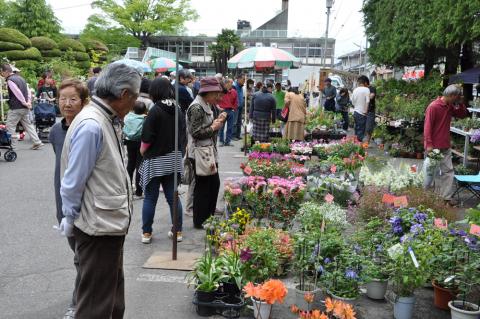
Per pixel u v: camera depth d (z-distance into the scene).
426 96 13.14
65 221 2.82
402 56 14.74
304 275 4.12
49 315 3.76
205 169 5.64
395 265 3.91
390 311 3.98
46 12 36.97
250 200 5.82
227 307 3.79
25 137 14.01
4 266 4.71
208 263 3.99
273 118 11.98
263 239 4.25
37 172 9.29
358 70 46.06
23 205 6.95
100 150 2.73
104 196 2.74
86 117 2.73
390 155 12.34
